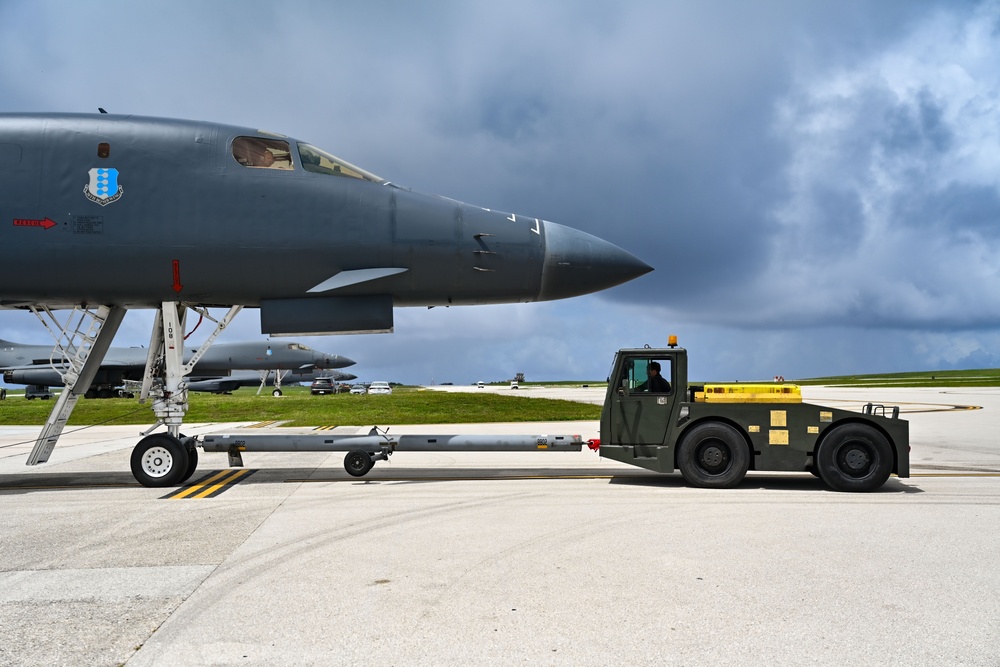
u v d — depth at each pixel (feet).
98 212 32.91
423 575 17.22
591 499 28.53
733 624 13.66
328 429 71.00
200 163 33.83
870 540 20.63
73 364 36.19
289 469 40.60
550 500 28.32
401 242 34.60
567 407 98.48
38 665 11.95
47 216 32.60
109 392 173.06
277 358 187.01
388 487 32.78
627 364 32.68
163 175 33.47
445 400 106.63
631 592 15.71
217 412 97.60
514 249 35.70
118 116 34.42
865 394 165.58
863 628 13.43
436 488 32.24
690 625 13.62
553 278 36.45
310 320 35.29
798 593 15.57
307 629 13.56
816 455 30.78
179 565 18.49
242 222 33.65
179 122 34.63
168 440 33.83
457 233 35.19
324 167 35.35
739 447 31.07
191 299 34.88
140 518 25.29
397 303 36.86
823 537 21.06
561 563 18.22
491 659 12.06
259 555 19.51
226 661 12.06
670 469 31.71
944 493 29.94
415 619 14.07
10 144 32.91
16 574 17.76
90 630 13.66
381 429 69.87
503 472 38.70
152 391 35.04
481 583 16.49
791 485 32.63
